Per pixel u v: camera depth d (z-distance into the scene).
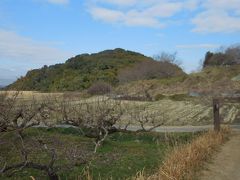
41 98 21.62
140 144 16.52
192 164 11.12
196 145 12.77
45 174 10.92
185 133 18.39
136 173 10.59
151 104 35.88
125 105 26.62
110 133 17.03
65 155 11.07
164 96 43.81
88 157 11.12
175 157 10.98
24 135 14.94
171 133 18.42
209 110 30.86
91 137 16.33
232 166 11.98
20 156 12.03
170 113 29.58
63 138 16.44
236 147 14.81
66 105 20.67
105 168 11.97
